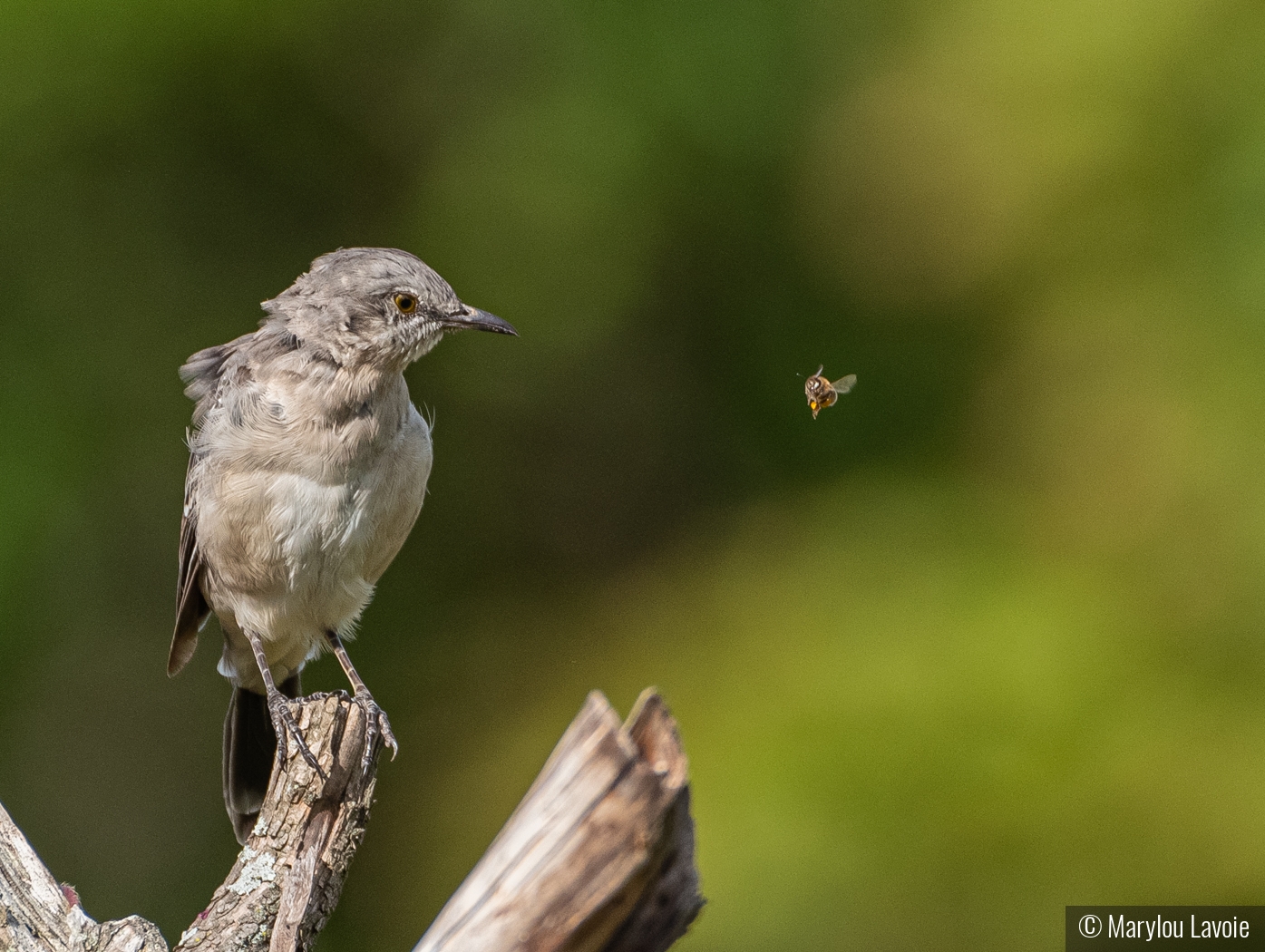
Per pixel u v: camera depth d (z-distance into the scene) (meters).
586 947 4.56
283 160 13.38
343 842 6.04
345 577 7.64
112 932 5.62
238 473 7.37
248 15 12.67
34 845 12.78
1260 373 11.69
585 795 4.42
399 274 7.58
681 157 13.48
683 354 14.15
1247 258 11.87
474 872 4.54
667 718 4.47
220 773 13.29
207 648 13.48
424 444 7.75
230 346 8.07
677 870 4.53
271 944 5.72
